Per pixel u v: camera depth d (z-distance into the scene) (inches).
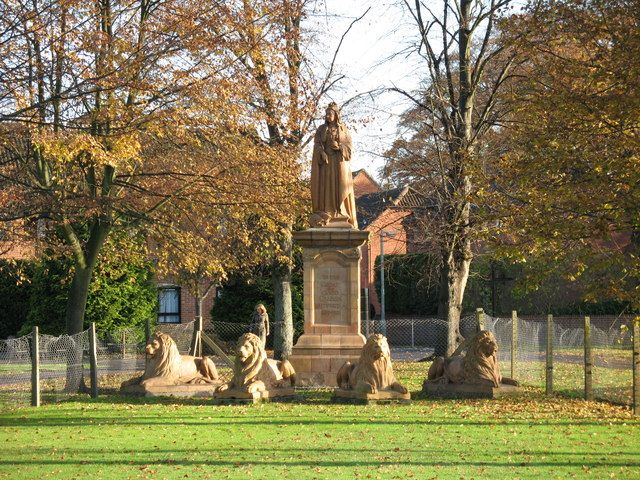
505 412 757.3
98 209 948.6
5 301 1768.0
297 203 1061.1
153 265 1662.2
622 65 716.0
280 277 1414.9
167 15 907.4
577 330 1289.4
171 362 927.7
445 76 1439.5
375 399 812.6
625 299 735.7
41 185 997.8
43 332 1587.1
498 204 812.6
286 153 1079.0
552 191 723.4
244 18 919.7
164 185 1047.0
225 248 1175.6
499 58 1408.7
